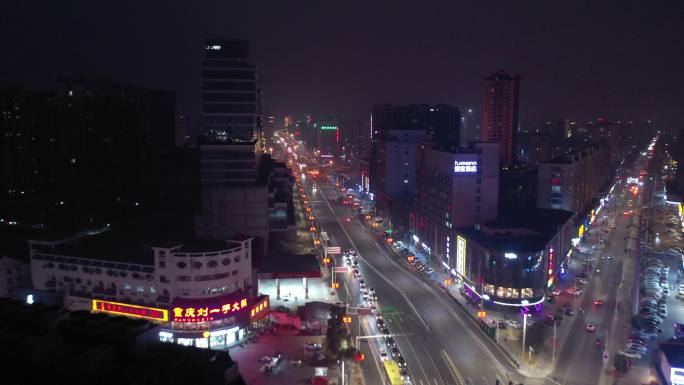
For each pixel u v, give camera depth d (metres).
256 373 108.44
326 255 185.25
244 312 124.94
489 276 144.38
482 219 174.25
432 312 145.12
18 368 33.56
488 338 127.75
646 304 148.88
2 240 188.00
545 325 136.38
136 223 197.12
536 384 105.56
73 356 33.16
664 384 98.31
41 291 130.88
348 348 110.38
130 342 35.81
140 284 126.00
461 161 171.88
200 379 32.69
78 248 140.88
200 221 180.50
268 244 190.25
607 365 114.38
